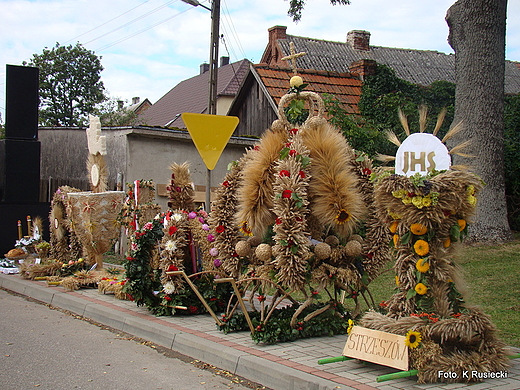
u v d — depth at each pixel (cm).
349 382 446
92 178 1132
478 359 452
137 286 761
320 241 610
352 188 584
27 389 490
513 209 1511
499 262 979
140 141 1466
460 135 1195
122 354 609
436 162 487
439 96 1902
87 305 837
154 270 777
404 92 1870
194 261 775
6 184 1500
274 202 571
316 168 578
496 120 1173
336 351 554
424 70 2731
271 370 490
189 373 538
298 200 558
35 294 1005
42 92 3472
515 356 485
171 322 710
